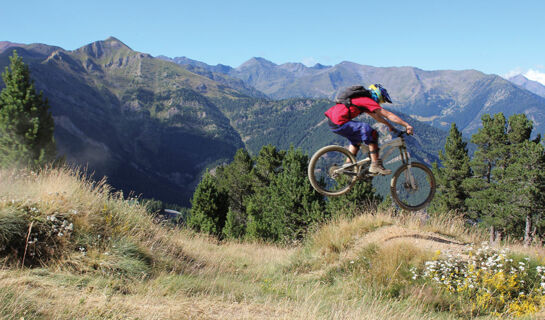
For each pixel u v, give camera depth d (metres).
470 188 35.00
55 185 8.26
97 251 7.07
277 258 11.09
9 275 5.40
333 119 5.45
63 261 6.57
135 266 7.08
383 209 10.91
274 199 33.09
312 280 8.29
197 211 33.56
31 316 3.98
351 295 7.10
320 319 5.40
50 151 17.89
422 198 5.96
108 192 9.30
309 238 10.97
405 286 7.13
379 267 7.79
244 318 5.09
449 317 6.13
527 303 6.30
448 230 9.68
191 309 5.24
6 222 6.39
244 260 11.02
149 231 9.28
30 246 6.53
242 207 51.97
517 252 8.20
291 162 34.38
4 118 16.94
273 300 6.57
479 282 7.02
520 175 30.05
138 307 5.01
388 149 5.53
